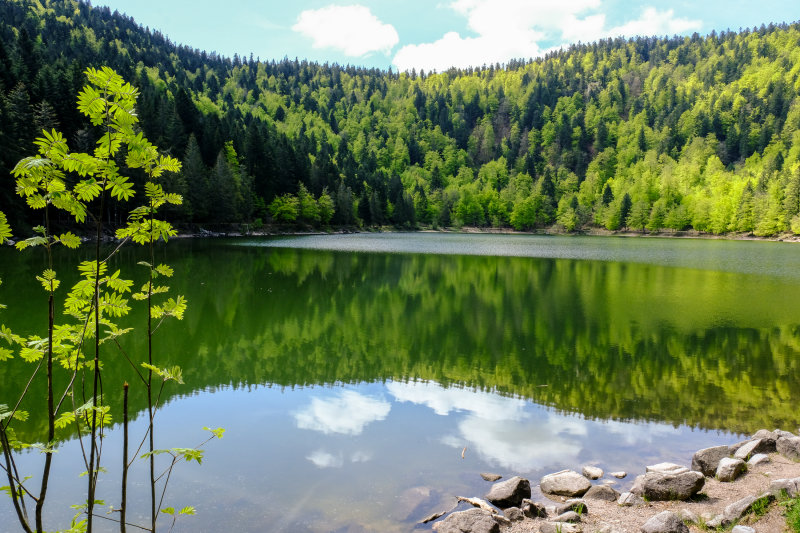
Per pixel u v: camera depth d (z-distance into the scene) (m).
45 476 2.60
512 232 142.38
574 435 8.92
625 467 7.80
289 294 23.69
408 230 130.62
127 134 2.71
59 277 24.53
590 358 14.02
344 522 5.95
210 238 68.94
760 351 14.91
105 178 2.79
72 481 6.65
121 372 11.52
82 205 2.80
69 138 56.88
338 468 7.36
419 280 30.67
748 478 7.02
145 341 14.38
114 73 2.59
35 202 2.67
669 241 95.75
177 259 37.88
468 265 41.34
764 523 5.41
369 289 26.28
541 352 14.55
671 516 5.56
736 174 137.62
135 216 3.05
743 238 106.81
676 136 176.25
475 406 10.24
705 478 7.25
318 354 13.86
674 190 131.12
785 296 25.53
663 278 33.38
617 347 15.22
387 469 7.39
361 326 17.53
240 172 85.88
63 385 10.38
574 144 196.50
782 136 151.25
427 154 186.75
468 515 5.86
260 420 9.15
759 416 9.98
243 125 126.75
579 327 17.94
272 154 98.06
